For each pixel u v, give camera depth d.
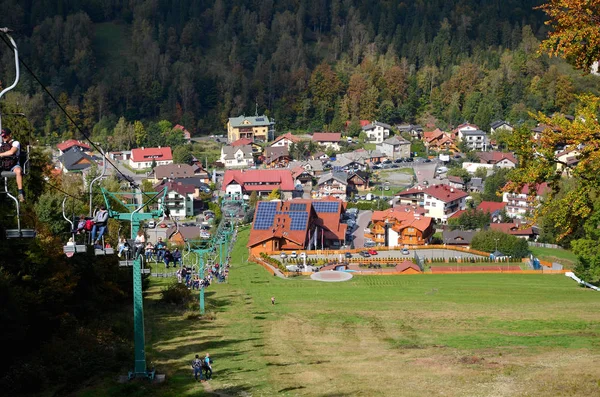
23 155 19.97
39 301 42.09
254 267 103.19
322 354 45.41
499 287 79.06
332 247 127.50
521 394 31.64
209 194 170.88
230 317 60.97
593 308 60.44
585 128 34.09
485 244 118.50
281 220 119.69
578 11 34.69
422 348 45.84
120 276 61.50
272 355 45.19
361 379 37.34
